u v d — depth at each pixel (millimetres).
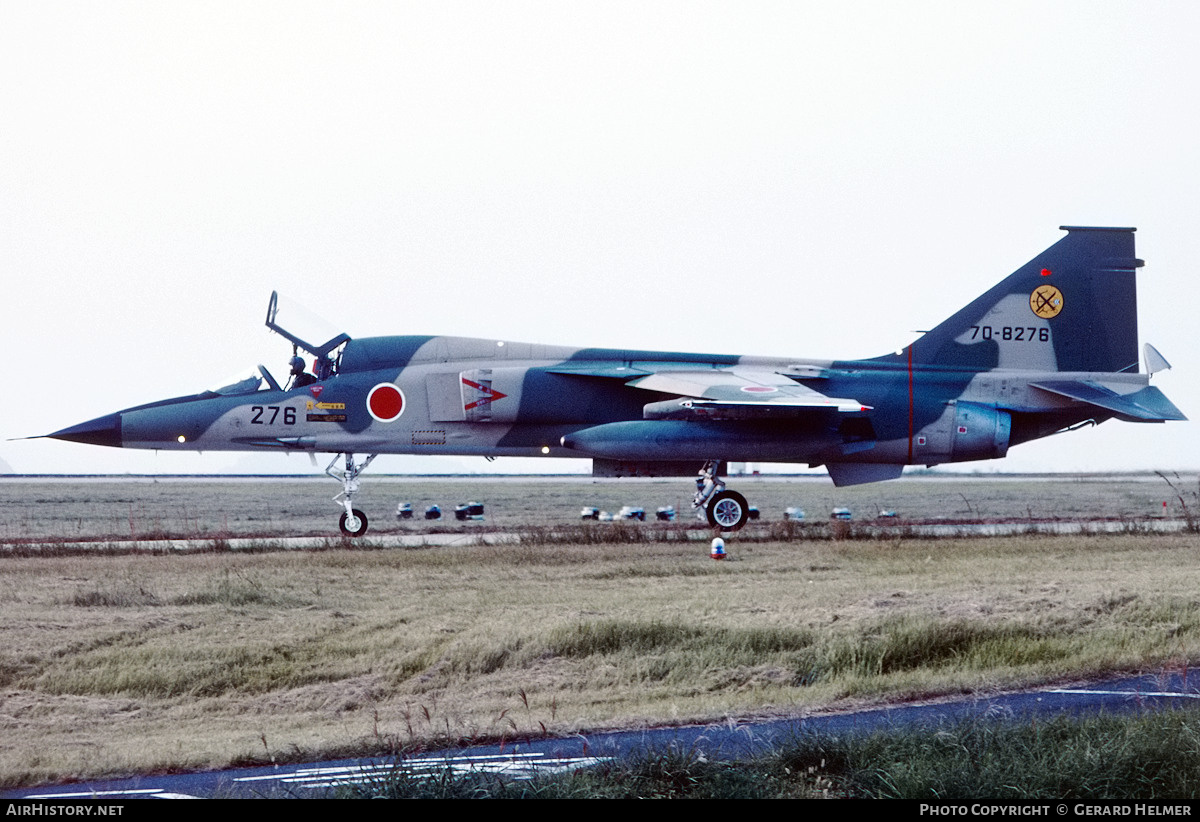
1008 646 27125
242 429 51906
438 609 33469
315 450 52469
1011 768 15578
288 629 30953
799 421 52250
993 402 54344
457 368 52531
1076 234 55688
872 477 54719
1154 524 60688
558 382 52281
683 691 25062
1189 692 21672
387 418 52094
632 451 50656
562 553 46188
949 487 160000
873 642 27672
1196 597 31969
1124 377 55000
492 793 14617
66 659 28031
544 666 27531
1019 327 55156
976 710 19938
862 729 18203
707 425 51375
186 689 26375
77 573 40781
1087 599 31953
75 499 131125
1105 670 24016
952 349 54906
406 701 24906
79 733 22953
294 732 21812
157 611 33312
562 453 53438
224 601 34875
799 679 25750
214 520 90250
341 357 52750
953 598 33094
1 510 105500
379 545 50688
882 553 46156
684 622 30312
